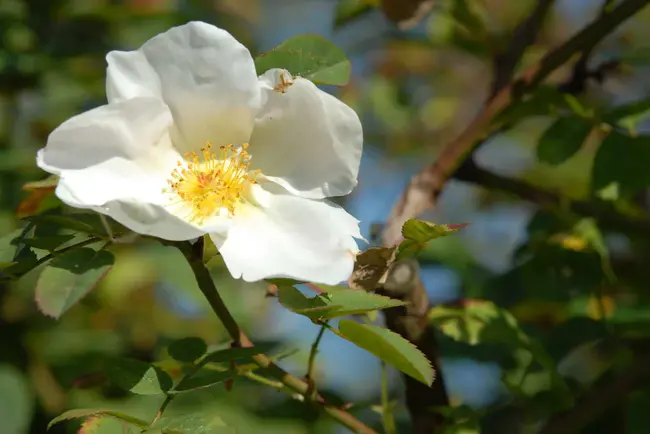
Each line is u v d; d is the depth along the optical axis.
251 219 0.67
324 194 0.67
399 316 0.73
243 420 0.83
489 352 0.80
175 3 1.06
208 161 0.68
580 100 0.82
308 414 0.83
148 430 0.65
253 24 1.20
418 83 1.23
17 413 0.82
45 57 0.89
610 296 0.87
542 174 1.16
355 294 0.66
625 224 0.82
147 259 0.94
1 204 0.85
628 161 0.76
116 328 0.94
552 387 0.76
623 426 0.80
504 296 0.83
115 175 0.66
